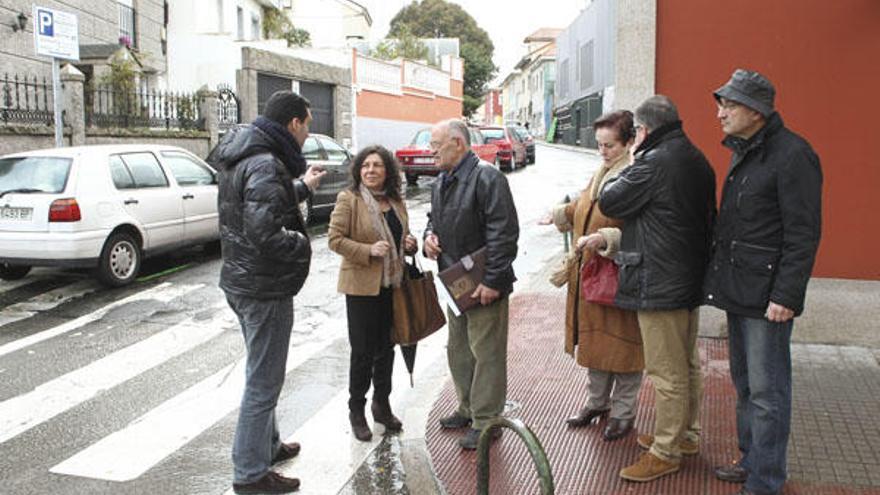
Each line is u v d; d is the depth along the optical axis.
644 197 3.92
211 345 7.12
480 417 4.60
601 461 4.40
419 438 4.89
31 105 14.02
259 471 4.27
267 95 21.38
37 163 9.04
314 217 14.25
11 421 5.40
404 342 4.88
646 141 4.01
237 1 29.58
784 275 3.54
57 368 6.50
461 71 43.72
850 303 6.09
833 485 4.02
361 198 4.81
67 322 7.87
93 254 8.87
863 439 4.55
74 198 8.76
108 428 5.29
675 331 4.01
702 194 3.97
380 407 5.15
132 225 9.38
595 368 4.59
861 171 6.25
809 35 6.23
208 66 23.34
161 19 23.25
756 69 6.35
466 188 4.39
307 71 23.25
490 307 4.47
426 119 36.50
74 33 10.87
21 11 15.21
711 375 5.63
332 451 4.89
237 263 4.07
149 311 8.27
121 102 15.34
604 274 4.36
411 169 20.84
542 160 33.66
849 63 6.18
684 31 6.44
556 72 65.50
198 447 4.98
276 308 4.14
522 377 5.88
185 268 10.48
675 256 3.93
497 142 25.53
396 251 4.87
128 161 9.70
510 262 4.38
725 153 6.45
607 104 39.50
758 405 3.75
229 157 4.06
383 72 30.39
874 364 5.74
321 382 6.18
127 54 17.19
